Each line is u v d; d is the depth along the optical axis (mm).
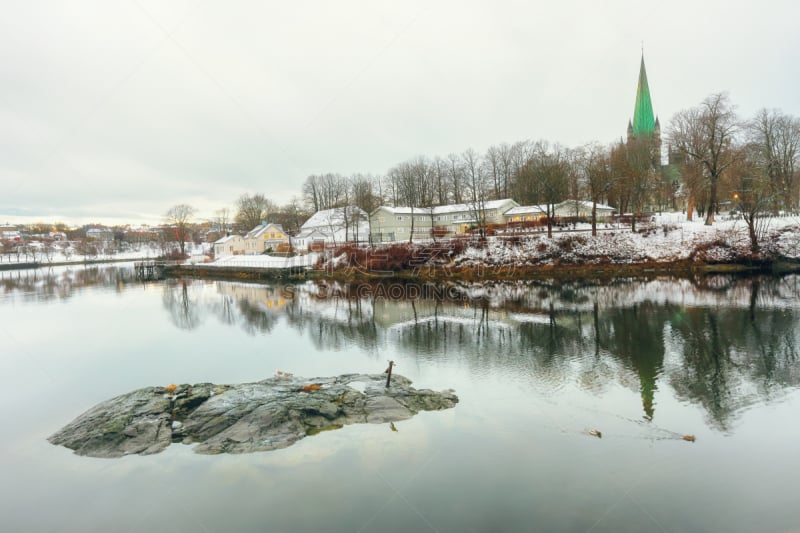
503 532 11797
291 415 18438
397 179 125000
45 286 77125
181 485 14617
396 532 11969
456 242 71875
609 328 32812
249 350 31375
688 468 14438
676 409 18906
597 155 74625
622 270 60219
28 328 40781
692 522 11906
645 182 75062
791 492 13047
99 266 130250
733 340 28297
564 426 17625
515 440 16547
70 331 39250
